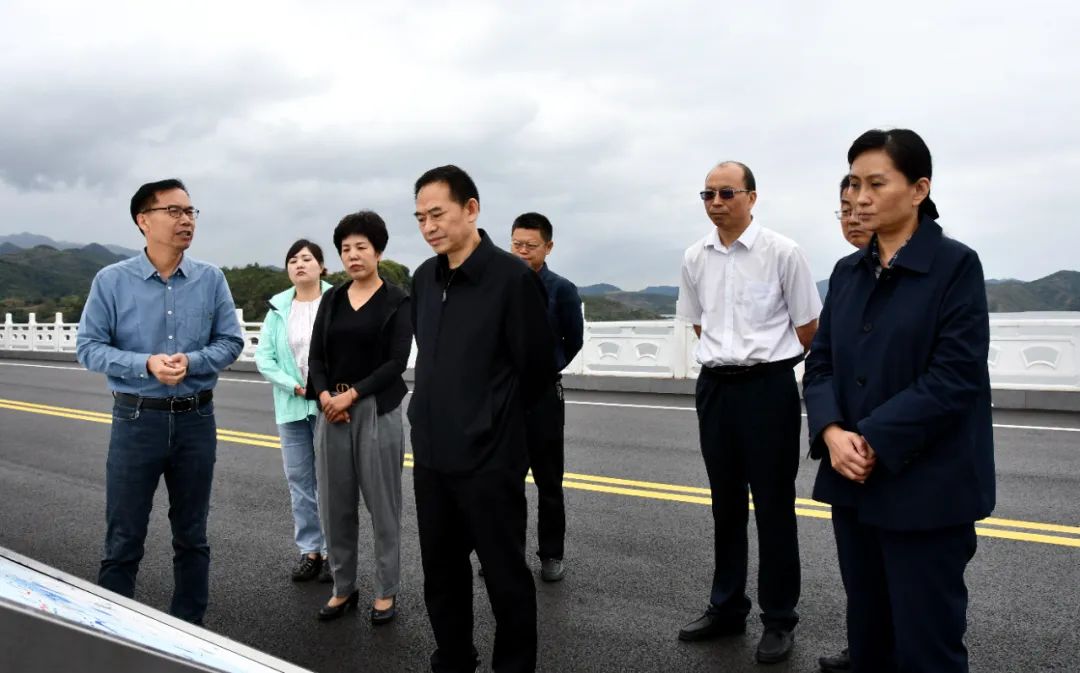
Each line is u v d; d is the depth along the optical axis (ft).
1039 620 10.58
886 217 6.64
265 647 10.27
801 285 9.77
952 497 6.35
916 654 6.53
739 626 10.47
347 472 11.09
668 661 9.73
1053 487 17.30
